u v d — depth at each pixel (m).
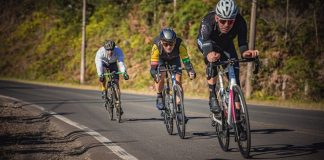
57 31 47.72
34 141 7.80
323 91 24.28
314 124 9.41
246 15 30.17
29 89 25.59
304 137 7.41
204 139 7.44
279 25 28.39
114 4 46.50
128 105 14.80
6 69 47.94
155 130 8.70
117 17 43.22
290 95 24.58
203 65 29.06
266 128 8.74
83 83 37.66
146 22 39.00
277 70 26.12
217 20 5.81
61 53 44.59
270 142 6.89
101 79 10.48
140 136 7.94
